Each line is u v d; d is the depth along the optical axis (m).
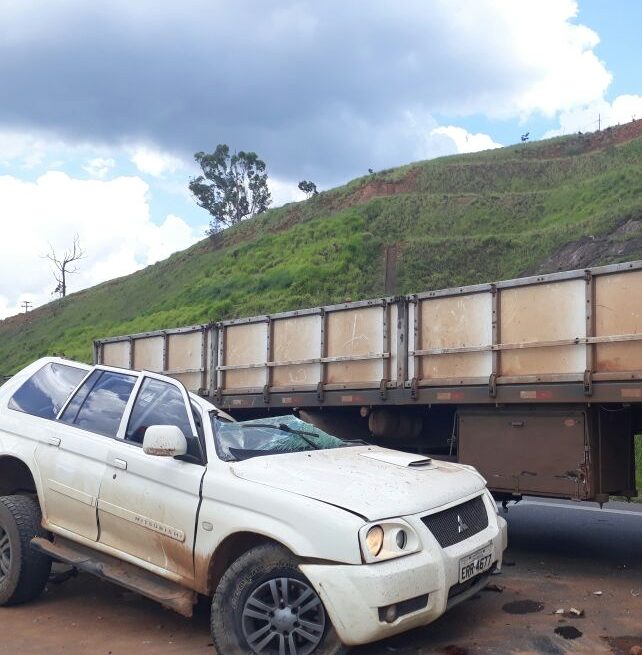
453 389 7.89
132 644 5.05
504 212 42.31
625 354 6.62
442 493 4.72
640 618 5.37
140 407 5.71
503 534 5.11
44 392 6.54
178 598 4.87
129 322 44.91
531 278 7.35
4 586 5.88
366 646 4.85
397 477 4.81
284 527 4.36
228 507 4.65
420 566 4.25
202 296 41.56
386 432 8.79
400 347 8.50
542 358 7.24
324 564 4.19
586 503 10.80
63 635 5.26
